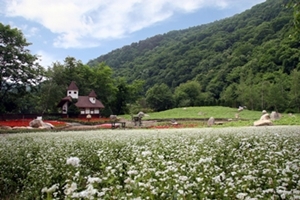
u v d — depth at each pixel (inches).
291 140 416.8
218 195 159.6
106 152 334.3
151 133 717.9
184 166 219.5
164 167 227.3
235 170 226.5
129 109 3169.3
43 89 2297.0
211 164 237.5
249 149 338.6
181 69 4699.8
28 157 329.4
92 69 2984.7
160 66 5236.2
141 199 142.0
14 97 1979.6
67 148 398.0
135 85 3292.3
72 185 146.9
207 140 461.7
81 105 2266.2
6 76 1836.9
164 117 1963.6
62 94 2407.7
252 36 4471.0
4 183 264.2
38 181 229.9
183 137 531.5
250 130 714.2
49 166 259.3
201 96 3501.5
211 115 1968.5
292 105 2395.4
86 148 407.2
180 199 148.5
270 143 368.8
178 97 3383.4
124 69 5728.3
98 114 2428.6
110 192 166.4
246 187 167.0
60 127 1286.9
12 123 1443.2
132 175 204.4
